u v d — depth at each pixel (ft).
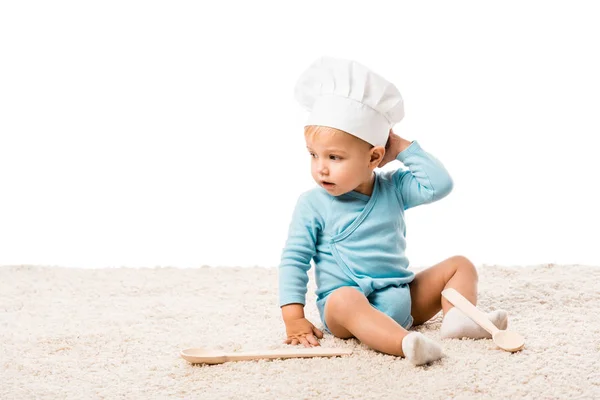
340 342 6.72
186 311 7.80
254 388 5.88
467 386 5.81
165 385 5.99
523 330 6.81
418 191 7.07
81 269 9.47
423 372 6.03
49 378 6.17
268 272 9.40
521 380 5.87
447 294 6.91
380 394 5.74
